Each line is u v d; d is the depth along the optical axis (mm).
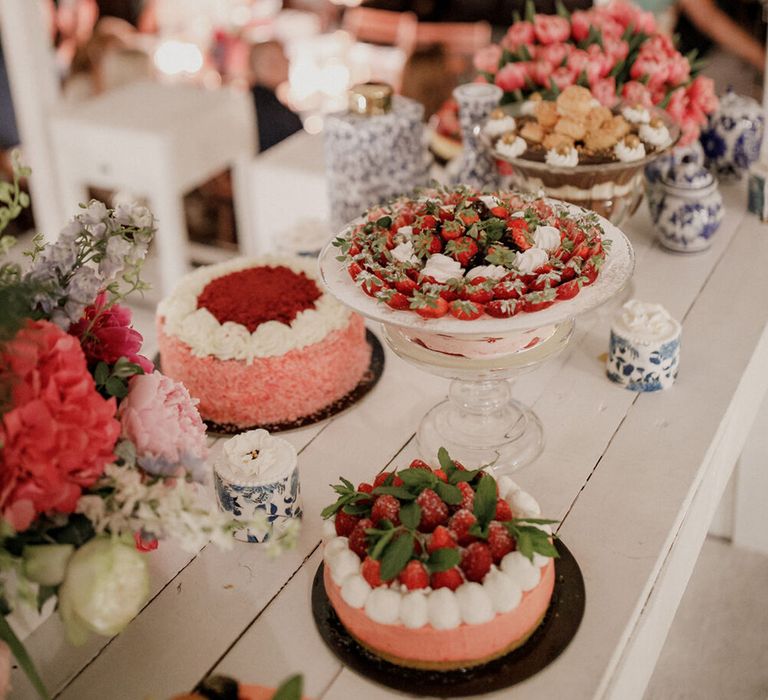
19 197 934
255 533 1175
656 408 1392
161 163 2598
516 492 1060
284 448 1192
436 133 2568
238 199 2934
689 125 1737
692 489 1246
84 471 876
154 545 1080
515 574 961
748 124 1949
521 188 1601
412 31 2992
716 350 1511
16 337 867
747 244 1803
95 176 2717
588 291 1120
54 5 3145
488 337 1147
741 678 1773
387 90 1817
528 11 1810
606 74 1725
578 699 958
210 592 1119
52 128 2701
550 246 1151
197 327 1378
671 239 1765
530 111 1722
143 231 990
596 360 1504
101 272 976
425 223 1175
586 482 1258
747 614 1898
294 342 1359
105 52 3256
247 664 1025
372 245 1180
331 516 1049
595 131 1533
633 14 1768
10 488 824
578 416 1383
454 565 932
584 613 1053
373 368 1507
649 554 1138
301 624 1069
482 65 1854
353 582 970
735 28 2764
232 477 1147
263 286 1466
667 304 1632
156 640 1062
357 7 3047
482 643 962
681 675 1785
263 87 3213
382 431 1378
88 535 903
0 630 891
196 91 2846
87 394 873
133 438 955
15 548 880
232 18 3162
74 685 1019
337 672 1005
